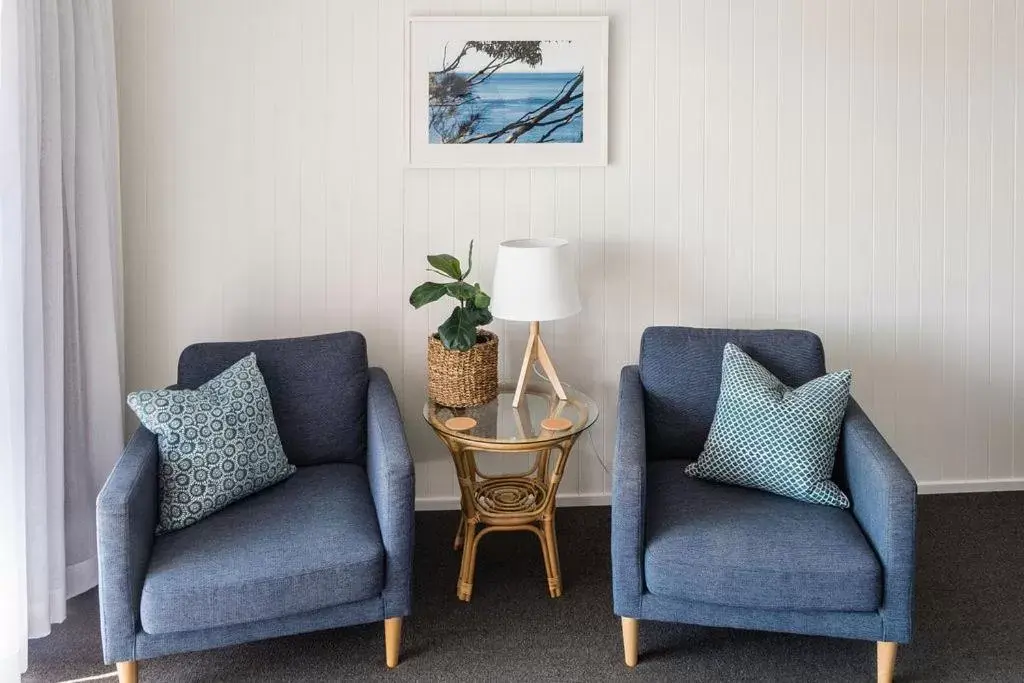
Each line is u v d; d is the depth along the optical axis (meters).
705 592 2.42
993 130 3.52
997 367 3.66
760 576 2.39
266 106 3.35
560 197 3.47
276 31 3.31
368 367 3.32
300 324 3.47
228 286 3.42
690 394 3.04
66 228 2.91
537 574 3.14
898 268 3.57
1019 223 3.57
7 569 2.51
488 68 3.37
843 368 3.62
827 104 3.47
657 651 2.70
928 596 2.96
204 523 2.60
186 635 2.36
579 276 3.52
